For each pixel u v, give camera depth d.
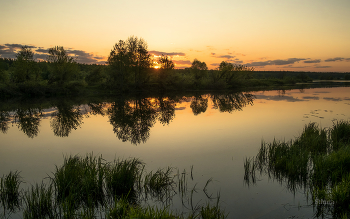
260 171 7.65
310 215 5.11
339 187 5.49
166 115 20.47
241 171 7.70
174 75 54.84
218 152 9.77
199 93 47.78
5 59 85.62
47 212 5.29
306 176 7.09
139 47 48.06
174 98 38.34
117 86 47.06
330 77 122.06
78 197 5.80
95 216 5.22
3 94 38.19
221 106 26.31
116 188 6.26
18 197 6.12
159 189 6.43
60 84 43.12
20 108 26.33
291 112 20.20
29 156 9.77
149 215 4.42
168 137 12.55
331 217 5.02
